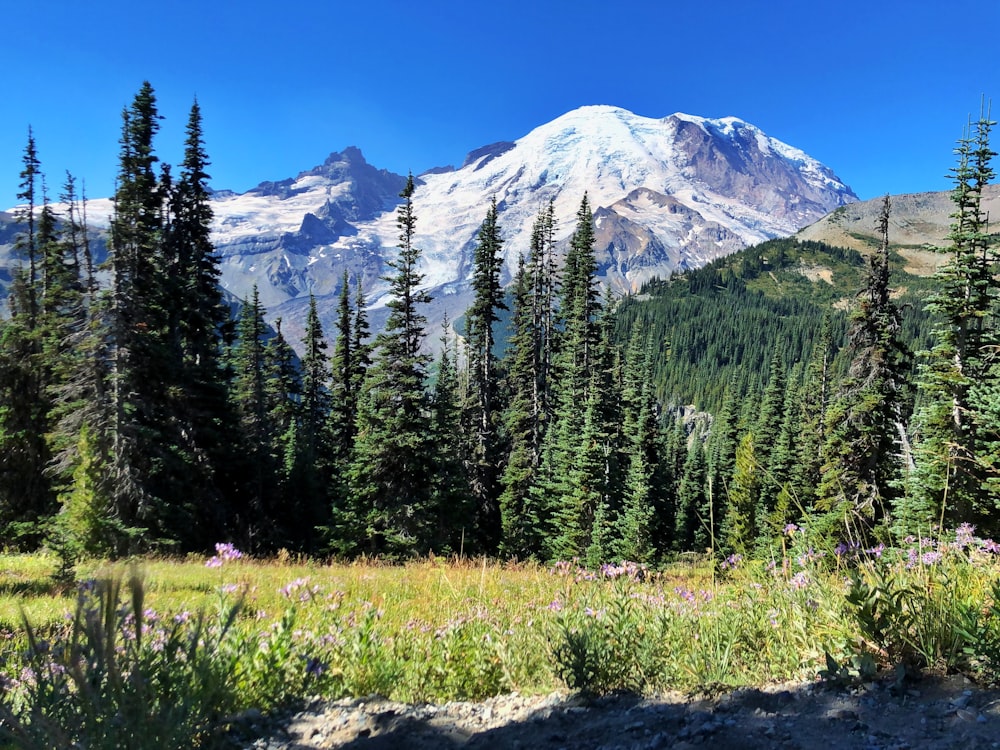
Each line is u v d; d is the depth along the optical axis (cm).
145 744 228
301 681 384
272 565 1611
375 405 3284
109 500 2108
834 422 2494
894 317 2431
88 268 3234
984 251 1991
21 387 3014
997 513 1067
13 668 316
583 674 369
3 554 2247
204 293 3238
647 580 563
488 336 4488
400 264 3316
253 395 4266
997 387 1694
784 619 396
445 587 899
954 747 238
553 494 3950
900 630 336
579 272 4831
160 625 347
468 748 301
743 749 261
